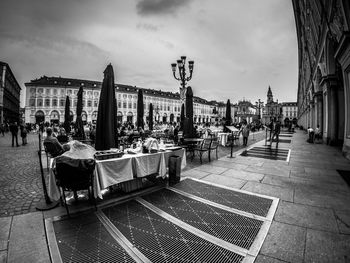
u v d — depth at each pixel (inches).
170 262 91.0
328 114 537.0
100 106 195.5
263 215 135.0
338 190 183.2
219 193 175.8
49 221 124.6
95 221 126.8
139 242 105.8
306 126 1306.6
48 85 2410.2
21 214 133.6
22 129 533.6
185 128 381.4
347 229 117.2
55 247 100.0
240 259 92.3
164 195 171.2
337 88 507.5
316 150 437.7
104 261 91.7
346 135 360.5
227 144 535.5
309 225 121.9
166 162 206.2
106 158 161.2
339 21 305.6
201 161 301.9
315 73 699.4
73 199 159.2
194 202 156.8
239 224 123.3
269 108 2765.7
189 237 110.3
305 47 908.6
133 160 173.6
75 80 2669.8
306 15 653.3
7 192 175.3
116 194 171.2
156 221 127.3
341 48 294.5
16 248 98.5
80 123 494.0
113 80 203.0
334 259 91.4
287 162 306.8
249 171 250.8
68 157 131.9
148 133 495.5
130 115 2881.4
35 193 173.5
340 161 315.6
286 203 154.7
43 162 301.4
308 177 225.0
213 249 100.0
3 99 1760.6
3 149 444.5
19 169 256.8
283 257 93.1
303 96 1544.0
